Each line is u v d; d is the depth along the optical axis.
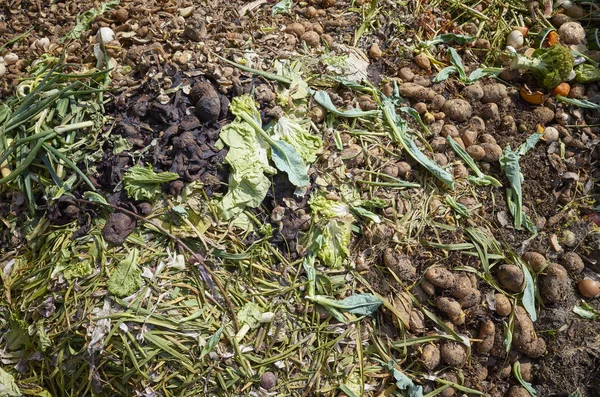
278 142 1.21
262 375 1.11
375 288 1.21
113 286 1.10
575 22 1.57
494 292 1.25
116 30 1.36
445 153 1.35
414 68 1.45
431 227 1.26
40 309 1.14
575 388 1.23
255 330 1.13
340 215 1.21
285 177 1.22
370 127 1.33
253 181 1.17
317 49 1.42
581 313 1.29
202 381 1.10
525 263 1.30
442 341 1.20
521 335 1.23
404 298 1.20
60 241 1.16
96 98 1.25
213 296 1.13
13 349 1.18
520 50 1.54
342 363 1.15
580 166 1.43
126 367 1.09
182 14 1.39
